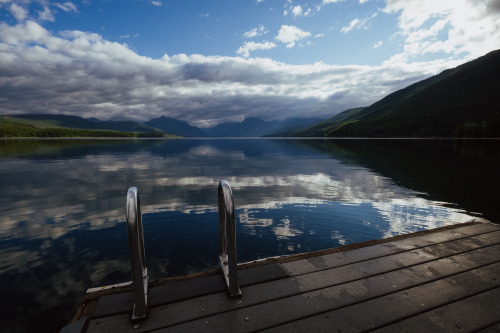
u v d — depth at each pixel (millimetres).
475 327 2143
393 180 13305
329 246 5461
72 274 4438
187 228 6512
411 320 2223
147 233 6184
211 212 7797
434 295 2557
